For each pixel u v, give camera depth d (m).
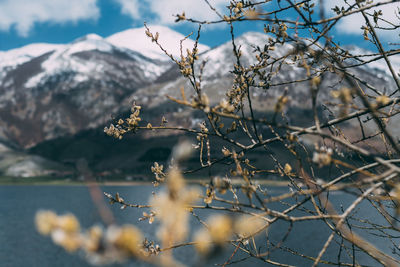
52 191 194.62
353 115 2.34
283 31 2.88
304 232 70.00
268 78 2.82
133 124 2.96
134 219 74.25
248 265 29.44
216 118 2.49
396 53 2.69
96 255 0.67
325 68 2.58
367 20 2.72
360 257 33.22
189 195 0.83
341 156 2.32
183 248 40.94
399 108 2.63
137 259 0.70
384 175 1.48
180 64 2.55
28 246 70.69
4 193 182.00
